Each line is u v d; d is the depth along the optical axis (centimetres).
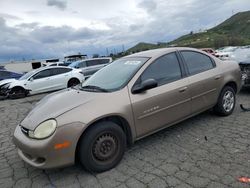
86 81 455
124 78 391
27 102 1066
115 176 331
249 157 349
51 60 3766
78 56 3186
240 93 743
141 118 375
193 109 448
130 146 420
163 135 454
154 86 371
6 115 778
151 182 311
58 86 1347
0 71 1628
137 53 471
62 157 312
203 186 292
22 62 3947
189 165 342
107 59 1736
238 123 481
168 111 408
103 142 337
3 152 448
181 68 442
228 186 288
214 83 483
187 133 454
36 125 321
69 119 316
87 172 348
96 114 330
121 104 354
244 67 705
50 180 338
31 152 314
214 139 419
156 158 371
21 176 356
